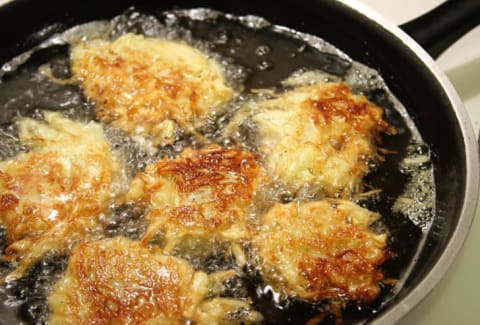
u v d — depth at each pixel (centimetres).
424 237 43
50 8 49
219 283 40
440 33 47
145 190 43
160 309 38
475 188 40
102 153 44
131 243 41
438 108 44
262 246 41
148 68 47
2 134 46
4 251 41
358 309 40
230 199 42
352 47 50
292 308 40
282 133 45
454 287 42
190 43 51
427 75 45
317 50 51
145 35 52
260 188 43
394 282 41
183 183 42
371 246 41
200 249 41
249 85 49
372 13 47
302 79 49
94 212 42
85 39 51
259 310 40
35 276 40
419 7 54
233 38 52
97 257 40
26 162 43
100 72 47
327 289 40
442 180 44
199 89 47
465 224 39
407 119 48
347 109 46
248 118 47
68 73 49
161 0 52
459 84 50
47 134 45
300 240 41
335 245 41
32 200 42
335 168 44
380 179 45
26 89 48
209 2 52
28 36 50
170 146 45
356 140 45
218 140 46
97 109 47
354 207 42
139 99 46
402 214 44
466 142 42
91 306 38
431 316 41
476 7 46
